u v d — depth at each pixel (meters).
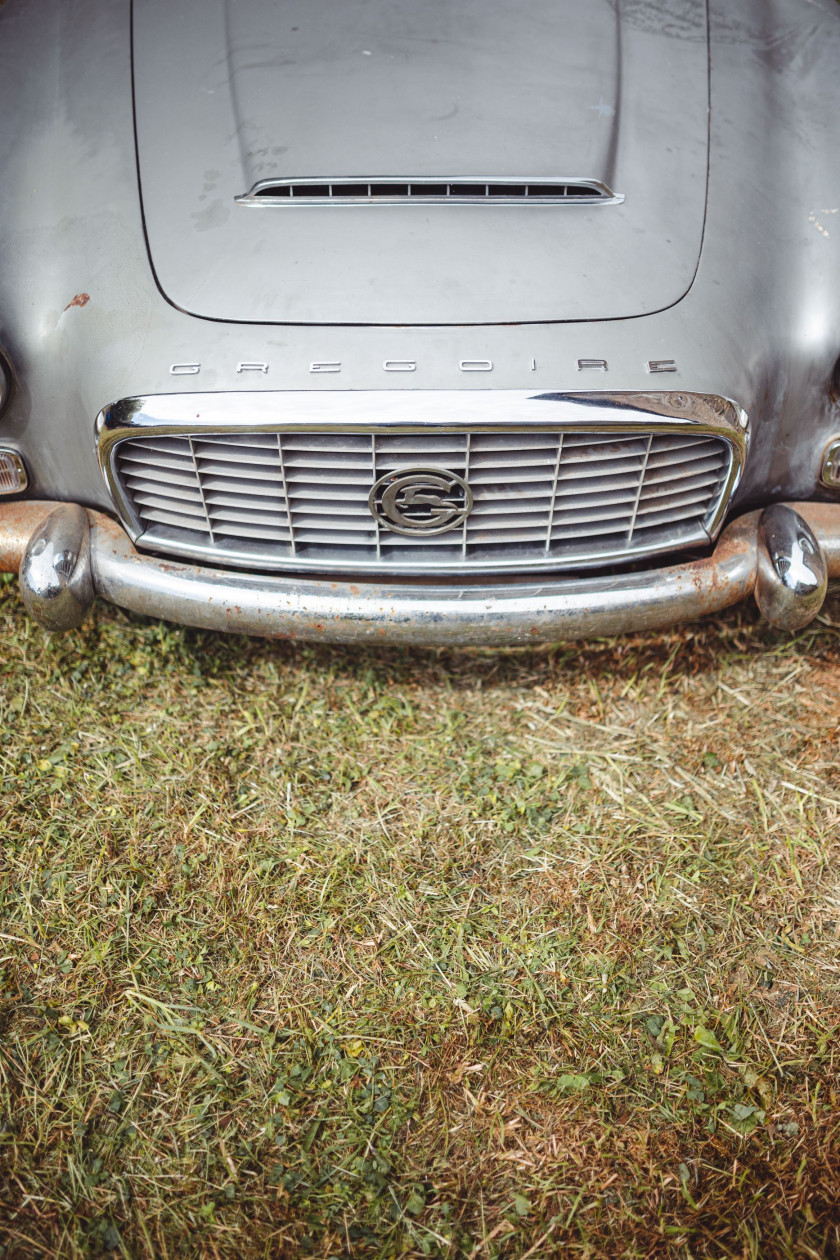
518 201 2.29
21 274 2.24
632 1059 2.02
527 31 2.63
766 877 2.33
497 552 2.29
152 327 2.14
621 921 2.25
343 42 2.58
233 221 2.25
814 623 2.87
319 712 2.69
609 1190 1.85
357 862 2.36
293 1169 1.86
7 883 2.27
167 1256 1.75
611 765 2.58
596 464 2.14
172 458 2.16
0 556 2.36
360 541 2.24
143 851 2.36
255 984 2.12
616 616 2.29
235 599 2.28
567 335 2.10
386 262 2.17
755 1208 1.83
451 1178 1.86
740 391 2.17
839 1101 1.96
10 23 2.70
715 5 2.76
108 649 2.77
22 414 2.28
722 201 2.34
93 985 2.11
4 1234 1.78
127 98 2.47
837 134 2.48
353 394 2.01
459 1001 2.10
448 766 2.57
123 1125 1.91
